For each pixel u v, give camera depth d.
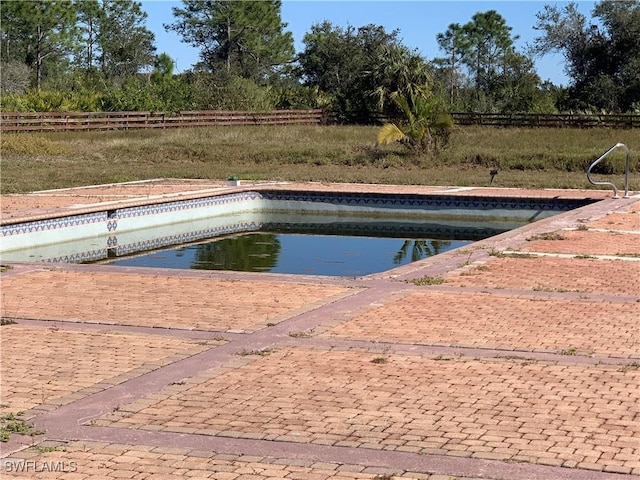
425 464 4.39
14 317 7.49
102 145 27.28
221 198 17.19
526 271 9.38
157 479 4.23
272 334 6.86
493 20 68.00
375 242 14.38
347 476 4.25
